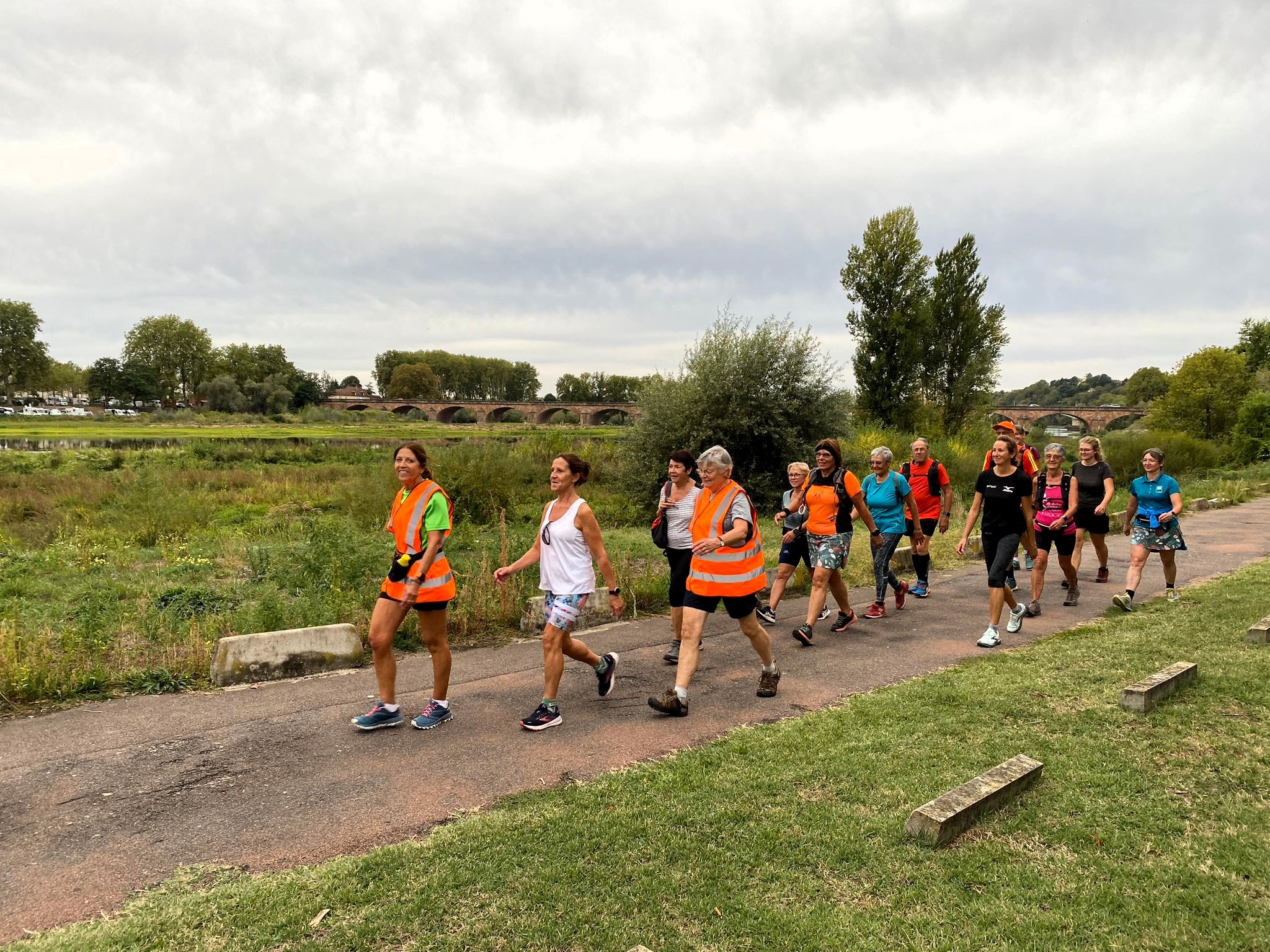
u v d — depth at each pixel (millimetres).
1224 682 5168
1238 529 14758
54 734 4691
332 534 9453
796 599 9133
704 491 5137
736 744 4430
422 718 4809
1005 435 6938
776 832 3373
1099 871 3033
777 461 19484
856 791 3766
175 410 116312
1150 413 51750
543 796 3791
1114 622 7457
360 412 122500
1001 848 3219
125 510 15797
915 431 31531
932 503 9047
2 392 109000
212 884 3053
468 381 181625
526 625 7375
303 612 7039
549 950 2615
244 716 5020
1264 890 2881
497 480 17375
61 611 7828
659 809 3611
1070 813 3520
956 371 35156
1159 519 7973
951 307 35000
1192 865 3061
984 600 8977
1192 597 8305
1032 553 9273
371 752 4418
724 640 7129
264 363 140375
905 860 3141
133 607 7766
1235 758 4031
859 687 5652
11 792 3895
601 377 171625
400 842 3389
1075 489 7996
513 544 10688
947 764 4066
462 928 2732
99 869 3178
